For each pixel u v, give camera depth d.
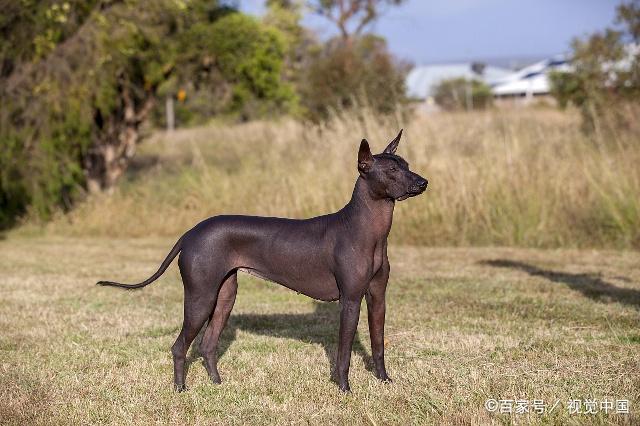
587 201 15.02
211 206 17.98
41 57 18.38
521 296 10.19
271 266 6.19
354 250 5.92
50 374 6.84
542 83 61.00
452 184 15.70
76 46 18.42
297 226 6.21
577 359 7.09
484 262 13.09
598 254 13.68
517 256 13.64
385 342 7.86
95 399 6.18
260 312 9.53
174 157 26.52
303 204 16.56
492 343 7.73
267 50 24.00
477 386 6.26
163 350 7.70
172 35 21.53
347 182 16.33
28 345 7.88
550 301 9.82
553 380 6.43
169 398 6.20
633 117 17.59
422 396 6.08
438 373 6.70
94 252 15.38
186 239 6.23
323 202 16.33
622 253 13.72
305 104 23.45
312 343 7.98
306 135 19.73
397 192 5.79
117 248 15.95
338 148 16.89
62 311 9.57
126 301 10.30
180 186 19.58
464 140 17.12
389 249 14.80
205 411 5.89
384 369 6.56
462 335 8.12
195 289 6.14
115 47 18.80
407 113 19.62
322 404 5.99
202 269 6.11
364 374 6.73
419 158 16.06
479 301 9.91
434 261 13.28
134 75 21.61
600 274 11.73
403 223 15.72
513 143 16.38
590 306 9.45
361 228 5.93
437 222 15.65
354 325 6.04
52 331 8.49
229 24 22.05
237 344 7.92
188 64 22.28
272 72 24.22
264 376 6.77
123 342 8.01
